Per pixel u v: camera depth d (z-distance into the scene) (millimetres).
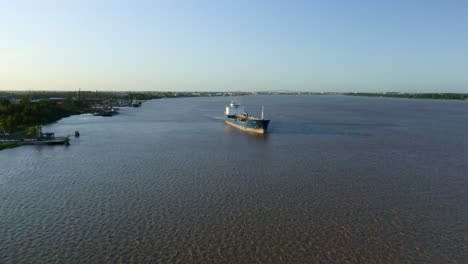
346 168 56469
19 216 36594
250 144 80625
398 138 90250
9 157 65500
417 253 29500
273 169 55781
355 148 75000
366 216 36719
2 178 50625
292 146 77812
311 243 31062
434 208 39031
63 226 34156
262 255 29078
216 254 29188
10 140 81062
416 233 32969
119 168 56406
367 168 56500
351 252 29594
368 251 29750
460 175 52531
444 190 45312
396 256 29031
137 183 47906
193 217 36281
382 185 47281
